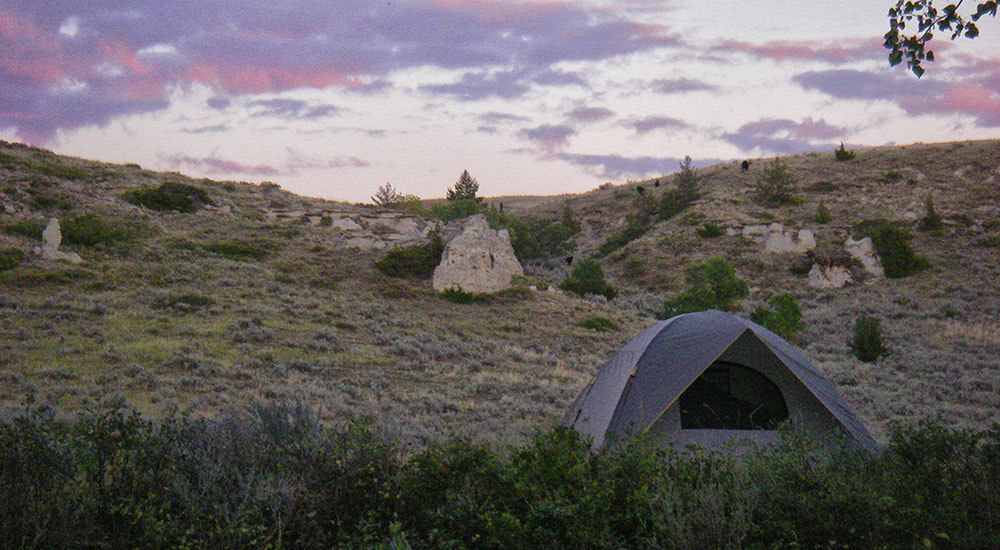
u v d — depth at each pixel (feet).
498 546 17.40
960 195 241.96
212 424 22.45
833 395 32.68
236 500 17.80
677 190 282.77
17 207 144.97
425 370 84.53
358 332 105.40
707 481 19.10
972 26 18.95
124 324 89.66
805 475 18.98
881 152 318.04
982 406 75.72
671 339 33.01
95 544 16.40
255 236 171.01
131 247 138.21
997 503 18.11
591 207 339.77
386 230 196.54
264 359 80.33
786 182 263.70
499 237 165.68
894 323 140.05
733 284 153.69
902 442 22.85
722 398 33.37
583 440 21.75
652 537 16.71
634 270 208.85
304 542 17.07
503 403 68.23
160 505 17.88
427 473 20.42
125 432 19.99
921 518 16.78
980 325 134.10
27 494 16.99
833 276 181.16
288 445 21.30
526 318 131.54
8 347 72.95
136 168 238.68
